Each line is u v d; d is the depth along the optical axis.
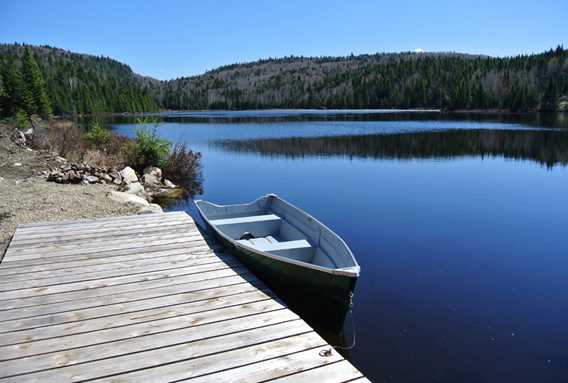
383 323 4.36
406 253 6.48
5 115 38.25
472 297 4.98
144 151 12.62
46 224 6.20
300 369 2.73
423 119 48.34
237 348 2.97
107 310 3.53
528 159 17.33
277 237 5.94
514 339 4.09
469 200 10.21
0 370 2.69
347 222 8.25
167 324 3.30
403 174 14.09
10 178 9.51
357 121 45.62
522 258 6.27
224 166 16.16
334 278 3.59
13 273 4.30
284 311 3.53
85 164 11.12
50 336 3.11
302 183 12.66
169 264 4.62
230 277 4.26
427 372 3.57
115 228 6.01
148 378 2.63
